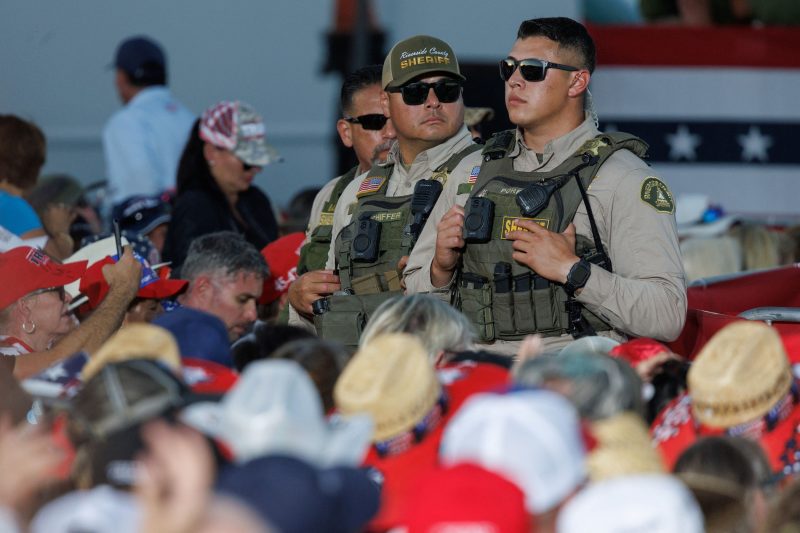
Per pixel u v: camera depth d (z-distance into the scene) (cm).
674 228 1659
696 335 1822
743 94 3259
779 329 1767
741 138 3269
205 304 1812
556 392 1112
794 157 3259
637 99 3275
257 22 2983
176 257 2388
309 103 3005
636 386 1141
